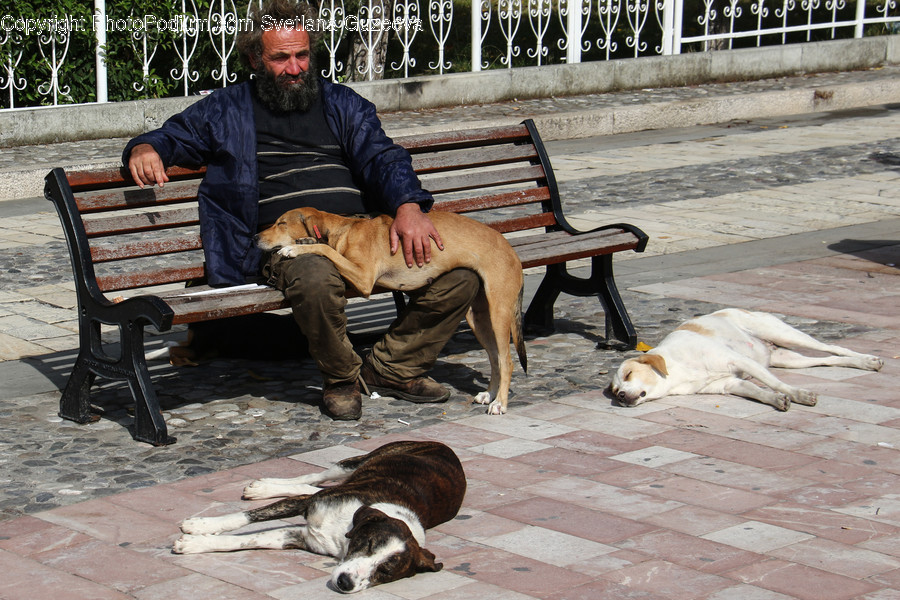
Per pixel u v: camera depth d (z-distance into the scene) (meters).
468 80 15.53
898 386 5.47
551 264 6.26
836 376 5.65
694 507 4.07
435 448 4.09
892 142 13.53
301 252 5.01
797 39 22.83
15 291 7.44
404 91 15.00
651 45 20.88
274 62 5.34
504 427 5.02
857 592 3.40
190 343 6.06
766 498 4.15
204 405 5.36
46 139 12.60
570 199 10.52
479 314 5.42
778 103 16.25
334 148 5.54
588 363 6.03
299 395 5.54
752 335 5.78
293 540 3.75
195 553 3.71
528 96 16.09
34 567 3.62
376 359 5.48
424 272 5.16
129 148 5.18
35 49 13.03
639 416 5.14
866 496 4.16
